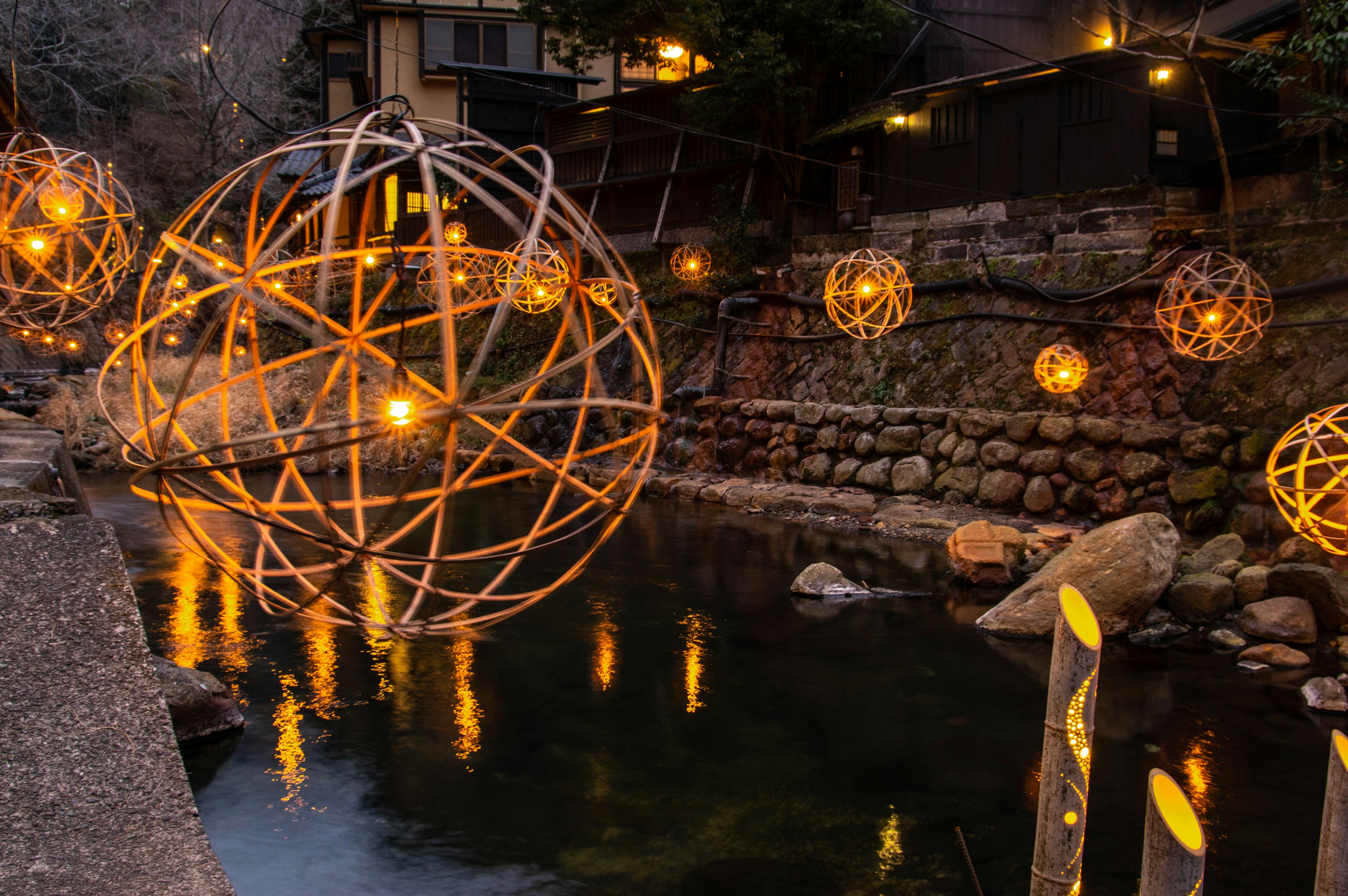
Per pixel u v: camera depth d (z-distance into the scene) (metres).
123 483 16.08
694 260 18.59
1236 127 13.24
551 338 21.02
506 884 3.90
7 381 20.19
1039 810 2.40
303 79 34.47
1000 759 5.27
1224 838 4.36
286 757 5.18
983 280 13.88
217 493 14.78
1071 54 18.67
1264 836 4.38
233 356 22.27
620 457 17.23
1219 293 10.17
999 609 8.02
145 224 27.78
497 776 4.97
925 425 13.98
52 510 3.59
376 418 1.67
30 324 9.55
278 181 29.39
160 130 30.19
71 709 2.69
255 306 1.99
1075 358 12.02
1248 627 7.59
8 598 3.00
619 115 21.77
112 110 30.66
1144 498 11.05
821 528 13.09
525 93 26.08
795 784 4.92
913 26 18.73
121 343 2.08
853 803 4.71
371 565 2.38
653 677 6.67
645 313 2.06
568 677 6.63
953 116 15.18
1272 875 4.04
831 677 6.69
